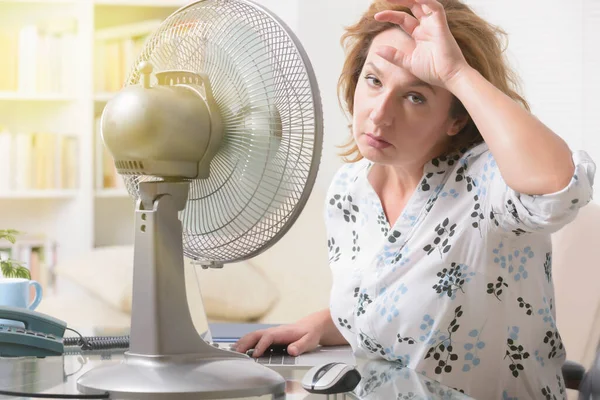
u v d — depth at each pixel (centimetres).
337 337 137
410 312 126
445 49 109
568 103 327
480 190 122
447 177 127
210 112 96
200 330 123
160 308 93
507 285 125
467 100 108
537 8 327
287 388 97
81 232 376
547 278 132
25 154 368
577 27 325
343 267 139
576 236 192
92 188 375
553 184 102
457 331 126
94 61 375
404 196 134
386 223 135
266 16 98
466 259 124
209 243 106
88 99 373
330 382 92
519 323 128
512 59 328
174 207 95
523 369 130
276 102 97
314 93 95
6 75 369
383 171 137
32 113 380
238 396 90
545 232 111
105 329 137
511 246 124
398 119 116
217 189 103
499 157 106
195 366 93
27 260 370
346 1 335
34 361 110
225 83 100
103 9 385
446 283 125
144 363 92
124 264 289
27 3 374
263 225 101
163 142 92
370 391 95
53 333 118
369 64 117
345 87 138
